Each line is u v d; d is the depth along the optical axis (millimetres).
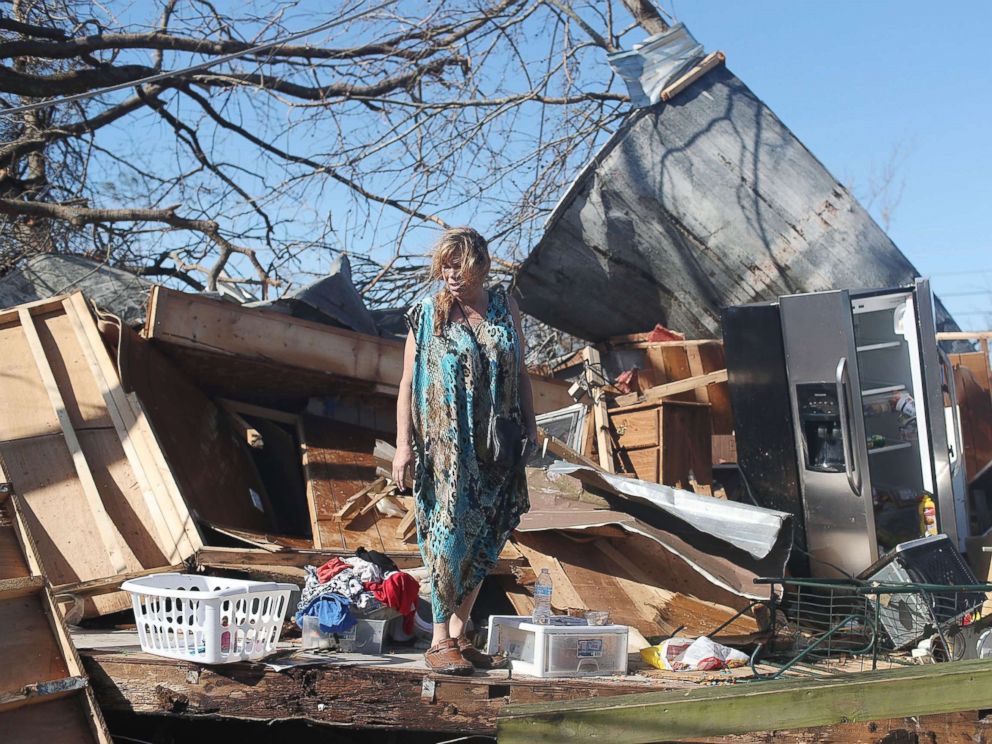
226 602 3770
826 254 8703
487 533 3781
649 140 8875
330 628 4172
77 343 6371
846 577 5824
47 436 5977
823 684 3475
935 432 6051
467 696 3660
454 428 3697
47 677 3672
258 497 7289
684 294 9062
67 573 5488
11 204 10281
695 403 7891
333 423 7727
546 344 12062
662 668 4262
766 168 8789
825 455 6062
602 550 5594
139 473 5805
